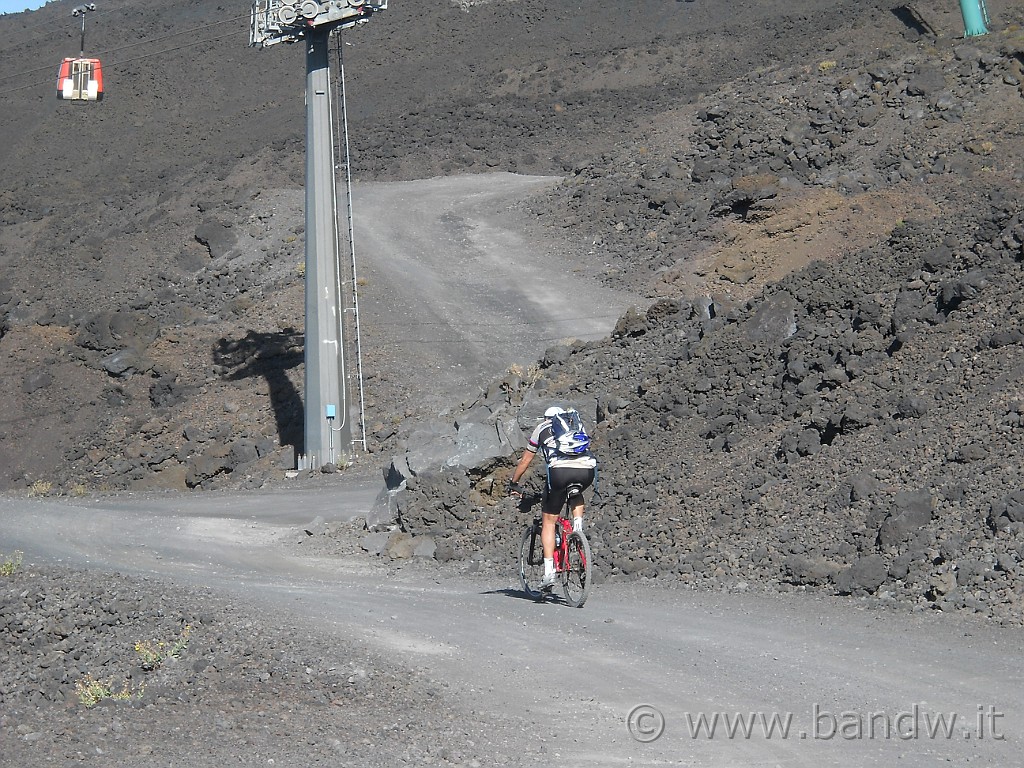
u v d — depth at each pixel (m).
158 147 158.62
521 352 56.38
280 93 170.50
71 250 96.19
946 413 17.33
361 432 45.75
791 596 14.60
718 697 10.28
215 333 61.31
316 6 40.41
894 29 120.06
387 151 118.69
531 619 13.84
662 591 15.54
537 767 8.56
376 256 73.44
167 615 13.55
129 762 8.69
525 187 91.88
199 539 24.70
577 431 14.45
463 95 153.25
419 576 18.39
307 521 27.50
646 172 76.94
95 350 59.56
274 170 114.31
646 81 143.25
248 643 12.22
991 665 10.94
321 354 42.41
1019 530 13.77
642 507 18.80
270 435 49.53
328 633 13.04
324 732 9.43
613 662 11.62
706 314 36.16
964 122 65.44
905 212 59.59
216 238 88.50
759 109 75.94
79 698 10.59
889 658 11.38
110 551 23.59
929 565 14.05
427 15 184.50
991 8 104.69
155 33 191.88
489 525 19.88
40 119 167.12
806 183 65.94
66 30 195.62
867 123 68.69
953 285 20.70
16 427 56.47
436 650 12.38
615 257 68.56
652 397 23.16
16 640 12.86
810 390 20.38
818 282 24.67
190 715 10.00
